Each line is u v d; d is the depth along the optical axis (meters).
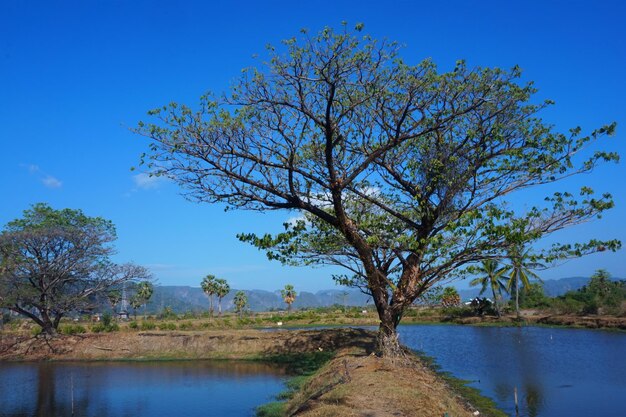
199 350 32.47
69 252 37.84
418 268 18.00
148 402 19.83
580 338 40.06
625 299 59.41
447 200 17.98
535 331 47.56
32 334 38.22
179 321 59.94
